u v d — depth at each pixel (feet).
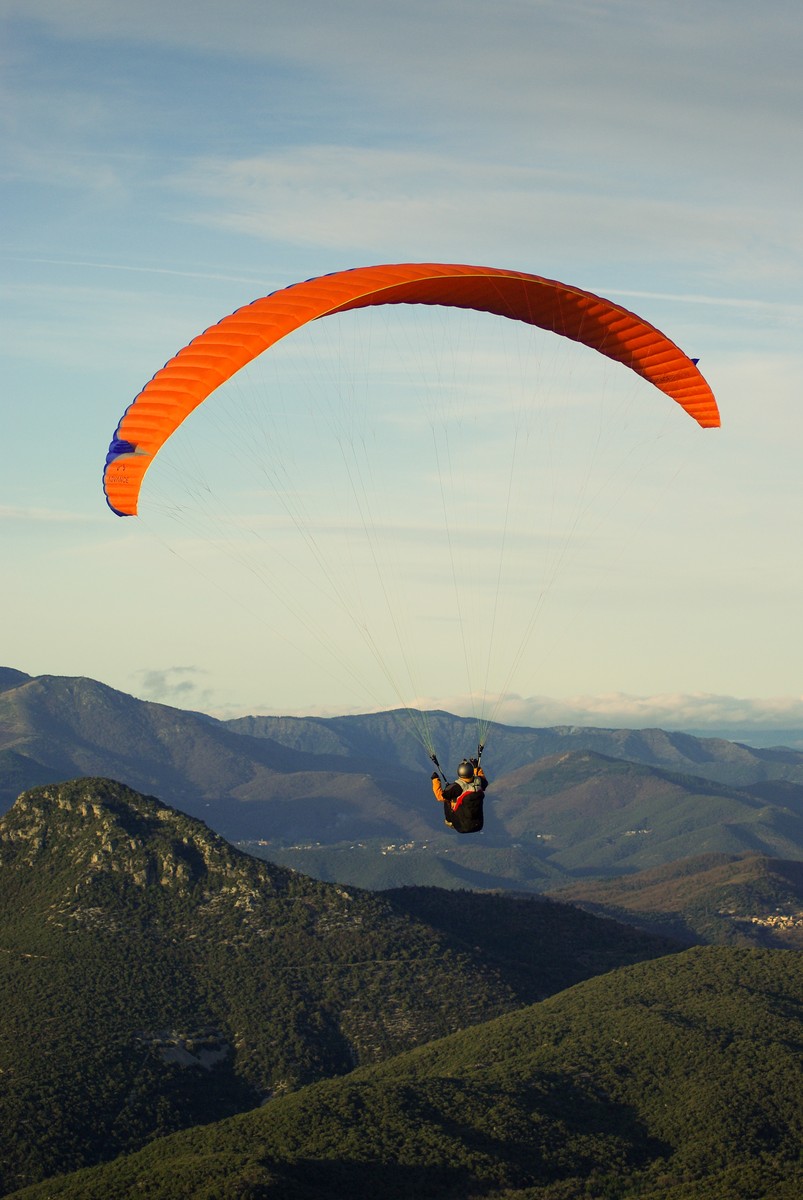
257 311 108.99
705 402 131.03
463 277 113.70
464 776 106.73
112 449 108.17
